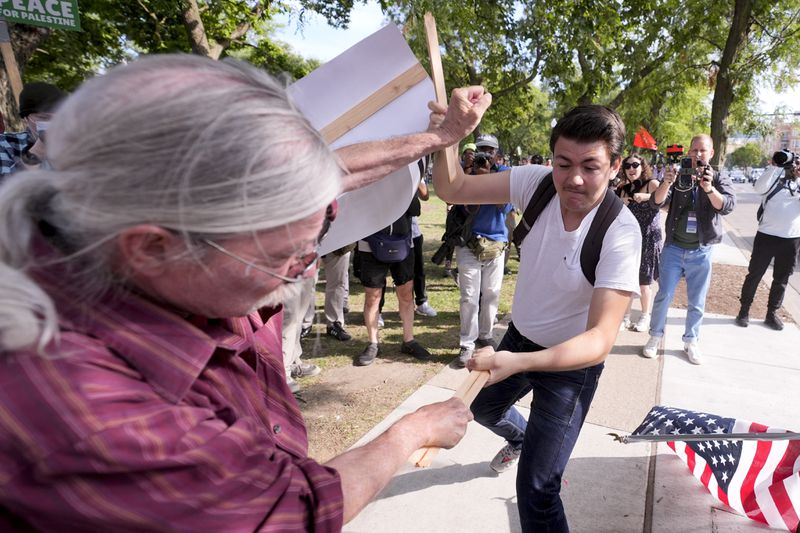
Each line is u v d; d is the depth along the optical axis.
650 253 4.71
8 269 0.60
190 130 0.56
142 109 0.56
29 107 2.14
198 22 7.92
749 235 12.05
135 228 0.58
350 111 1.47
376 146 1.34
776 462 2.27
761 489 2.28
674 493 2.48
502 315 5.33
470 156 5.69
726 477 2.36
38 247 0.63
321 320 5.04
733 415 3.31
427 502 2.41
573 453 2.80
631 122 18.48
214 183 0.57
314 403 3.37
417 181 1.56
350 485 0.82
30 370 0.57
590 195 1.61
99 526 0.57
